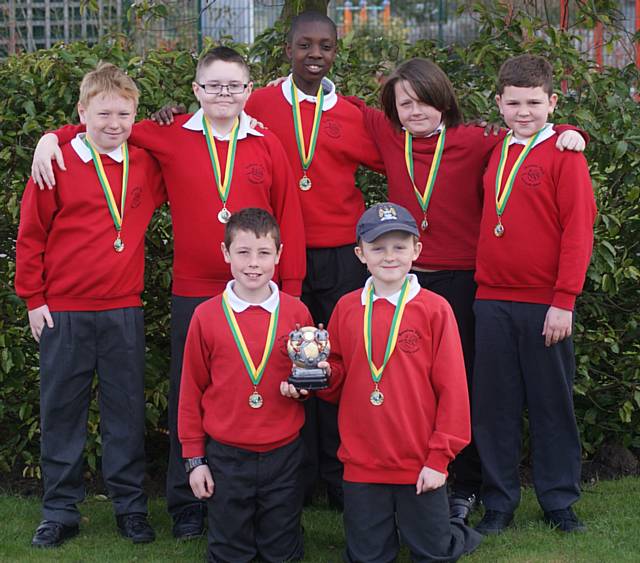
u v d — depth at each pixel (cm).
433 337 417
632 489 529
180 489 478
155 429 591
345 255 500
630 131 521
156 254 550
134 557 443
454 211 475
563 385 460
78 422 465
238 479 426
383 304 421
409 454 411
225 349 427
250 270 421
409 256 416
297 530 439
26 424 549
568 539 453
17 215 527
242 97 460
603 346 552
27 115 519
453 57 577
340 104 502
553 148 448
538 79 445
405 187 480
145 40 848
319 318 511
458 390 412
